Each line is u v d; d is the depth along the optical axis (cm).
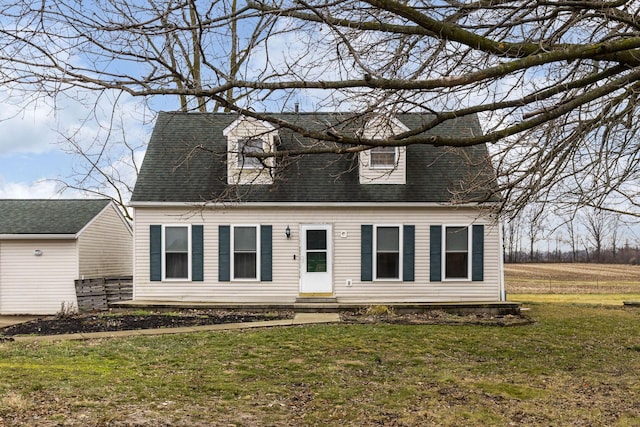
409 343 1122
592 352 1091
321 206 1698
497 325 1365
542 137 632
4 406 636
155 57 447
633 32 547
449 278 1705
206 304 1636
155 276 1705
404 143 507
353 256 1711
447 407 712
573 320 1491
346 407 703
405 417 668
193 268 1705
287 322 1365
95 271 2016
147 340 1137
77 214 2003
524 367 955
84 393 709
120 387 751
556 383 850
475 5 516
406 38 571
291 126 489
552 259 5325
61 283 1872
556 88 536
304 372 884
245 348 1055
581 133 582
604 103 586
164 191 1705
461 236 1714
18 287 1866
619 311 1703
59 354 979
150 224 1708
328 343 1106
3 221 1930
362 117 593
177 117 1902
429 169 1766
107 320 1445
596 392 800
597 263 5028
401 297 1703
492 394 779
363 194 1705
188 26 468
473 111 530
